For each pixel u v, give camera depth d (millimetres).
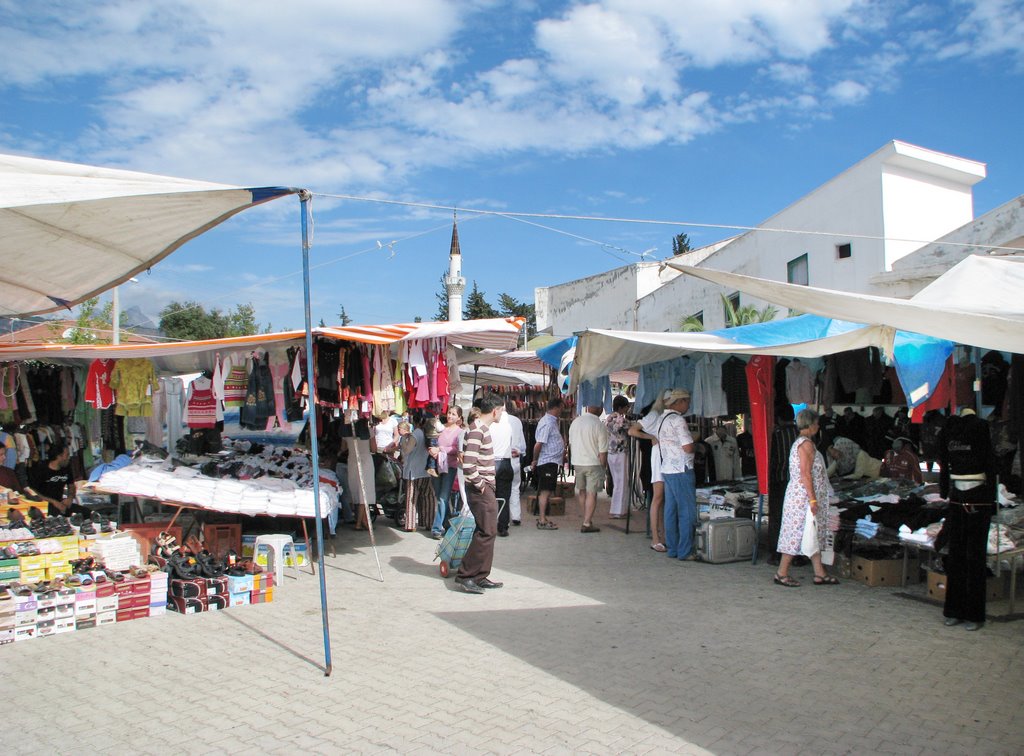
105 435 10305
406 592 7043
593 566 8188
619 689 4586
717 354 9617
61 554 6250
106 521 7137
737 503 9031
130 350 7816
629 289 26984
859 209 14828
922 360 7566
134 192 4426
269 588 6750
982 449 5797
